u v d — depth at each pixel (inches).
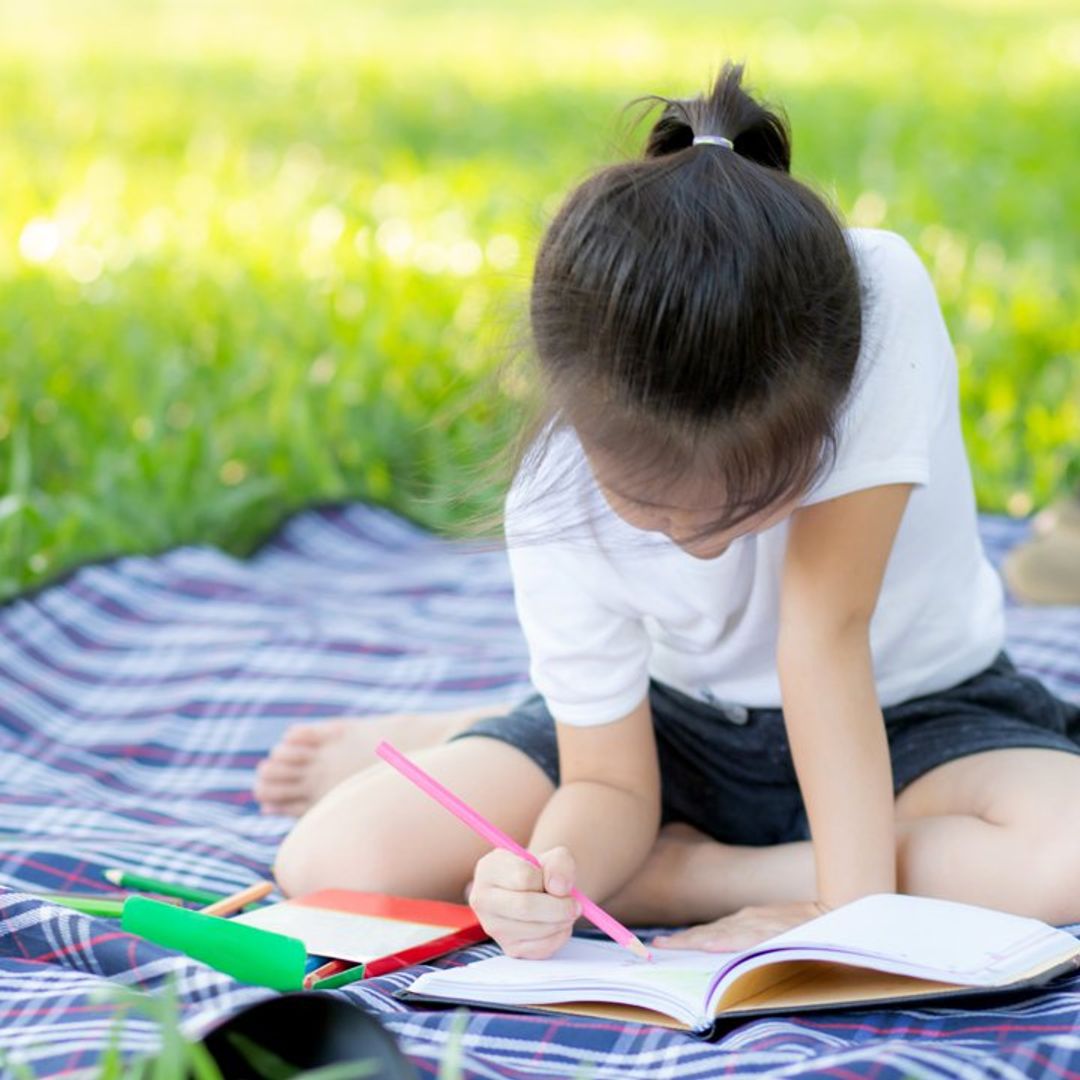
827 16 609.9
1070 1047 72.1
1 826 112.0
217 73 482.9
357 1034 63.1
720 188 76.9
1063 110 403.9
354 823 99.1
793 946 77.0
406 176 344.5
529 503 90.3
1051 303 246.8
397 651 148.8
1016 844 91.1
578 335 76.8
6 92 438.6
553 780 102.5
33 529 176.1
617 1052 75.6
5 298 247.1
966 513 100.4
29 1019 75.3
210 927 82.7
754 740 102.3
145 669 148.8
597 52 521.7
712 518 77.5
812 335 76.2
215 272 265.3
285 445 202.8
